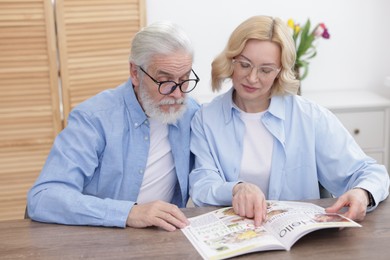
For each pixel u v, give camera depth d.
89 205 1.57
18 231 1.54
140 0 3.07
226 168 1.88
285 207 1.61
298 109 1.90
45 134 3.12
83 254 1.39
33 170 3.15
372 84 3.58
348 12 3.43
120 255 1.38
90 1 3.00
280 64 1.77
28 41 2.97
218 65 1.85
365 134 3.23
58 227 1.56
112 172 1.84
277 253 1.37
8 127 3.07
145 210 1.55
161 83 1.71
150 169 1.91
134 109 1.85
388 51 3.53
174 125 1.91
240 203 1.57
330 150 1.85
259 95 1.79
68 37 3.01
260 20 1.74
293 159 1.88
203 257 1.35
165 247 1.41
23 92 3.04
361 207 1.55
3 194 3.15
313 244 1.42
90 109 1.84
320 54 3.48
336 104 3.16
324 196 2.00
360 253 1.37
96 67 3.09
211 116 1.93
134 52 1.75
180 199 2.03
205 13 3.29
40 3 2.93
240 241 1.41
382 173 1.75
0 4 2.90
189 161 1.96
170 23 1.74
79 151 1.76
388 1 3.45
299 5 3.38
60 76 3.08
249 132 1.90
